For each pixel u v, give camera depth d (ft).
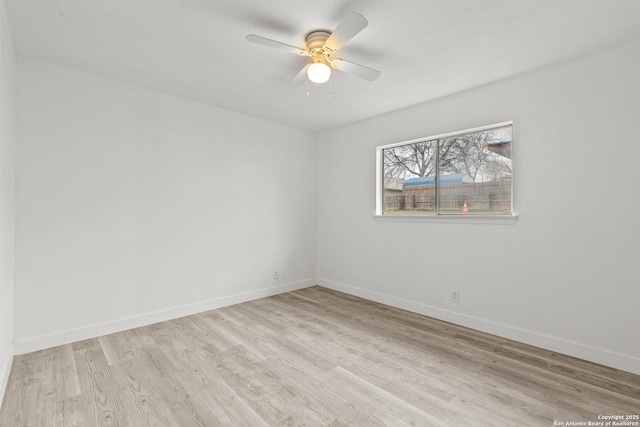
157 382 6.57
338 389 6.35
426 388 6.38
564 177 7.84
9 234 7.00
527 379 6.70
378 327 9.67
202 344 8.42
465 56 7.64
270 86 9.56
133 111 9.56
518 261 8.64
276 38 6.94
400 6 5.81
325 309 11.42
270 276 13.25
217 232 11.54
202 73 8.71
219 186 11.59
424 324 9.93
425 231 10.78
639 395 6.12
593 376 6.80
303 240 14.53
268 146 13.12
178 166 10.53
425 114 10.77
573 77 7.70
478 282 9.46
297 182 14.25
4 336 6.49
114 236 9.23
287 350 8.07
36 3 5.76
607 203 7.25
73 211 8.54
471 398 6.05
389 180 12.39
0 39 5.53
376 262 12.41
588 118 7.48
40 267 8.05
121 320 9.32
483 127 9.37
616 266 7.14
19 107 7.73
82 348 8.13
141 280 9.75
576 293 7.68
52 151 8.21
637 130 6.87
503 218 8.82
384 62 7.95
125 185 9.43
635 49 6.87
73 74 8.52
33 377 6.71
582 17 6.08
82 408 5.72
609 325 7.23
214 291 11.47
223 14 6.10
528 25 6.37
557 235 7.96
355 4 5.77
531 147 8.36
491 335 9.07
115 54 7.69
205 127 11.18
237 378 6.74
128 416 5.51
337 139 13.99
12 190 7.40
